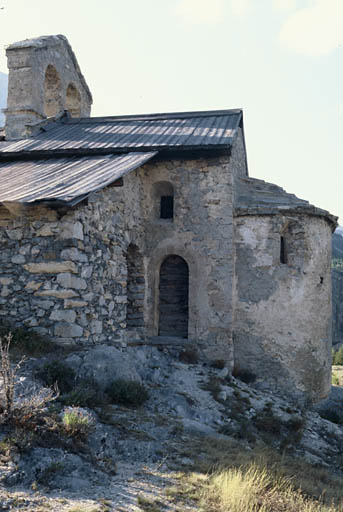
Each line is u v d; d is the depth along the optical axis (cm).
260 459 701
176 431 752
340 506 607
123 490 527
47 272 895
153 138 1318
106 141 1306
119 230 1144
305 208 1348
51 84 1598
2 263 920
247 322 1306
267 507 539
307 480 709
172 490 539
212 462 651
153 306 1334
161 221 1362
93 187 906
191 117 1524
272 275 1315
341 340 5938
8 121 1474
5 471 497
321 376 1362
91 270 965
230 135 1302
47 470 520
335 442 1039
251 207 1328
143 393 858
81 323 912
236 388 1152
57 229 898
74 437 588
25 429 563
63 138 1366
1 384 671
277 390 1291
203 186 1327
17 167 1181
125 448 641
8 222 924
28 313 895
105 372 825
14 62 1484
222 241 1302
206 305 1296
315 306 1363
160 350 1301
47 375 750
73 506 468
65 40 1622
